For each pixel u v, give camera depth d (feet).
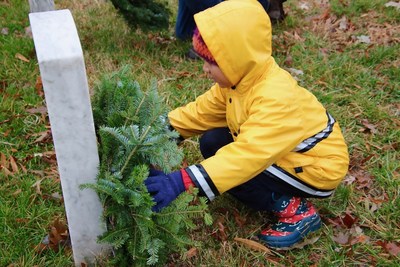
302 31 14.11
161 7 12.57
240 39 6.42
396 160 9.47
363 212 8.24
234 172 6.48
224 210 8.13
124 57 12.21
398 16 14.84
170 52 12.78
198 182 6.46
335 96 11.17
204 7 11.89
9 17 13.76
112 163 6.24
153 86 6.59
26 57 12.07
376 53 12.64
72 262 7.11
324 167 7.09
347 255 7.47
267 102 6.56
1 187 8.32
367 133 10.27
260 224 7.98
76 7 14.75
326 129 7.17
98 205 6.37
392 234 7.81
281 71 6.93
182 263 7.25
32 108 10.29
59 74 5.29
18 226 7.66
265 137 6.47
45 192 8.38
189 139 9.61
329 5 15.65
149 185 6.34
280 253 7.53
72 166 5.98
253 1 6.68
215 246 7.57
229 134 8.00
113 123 6.31
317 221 7.73
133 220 6.36
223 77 6.77
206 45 6.53
